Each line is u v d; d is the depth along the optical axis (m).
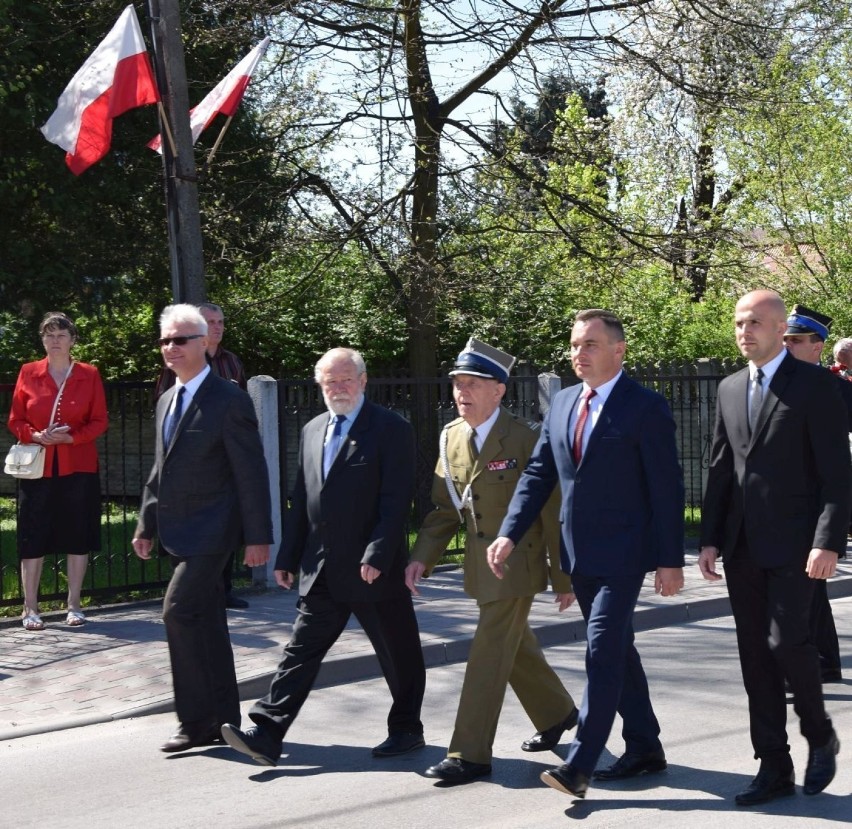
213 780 5.47
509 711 6.65
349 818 4.89
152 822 4.93
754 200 21.22
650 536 4.99
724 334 19.25
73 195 14.87
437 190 14.99
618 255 15.68
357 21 14.19
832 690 6.96
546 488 5.25
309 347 18.28
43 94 14.17
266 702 5.62
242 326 17.44
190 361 5.78
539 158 15.61
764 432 5.00
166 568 11.54
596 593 5.03
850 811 4.84
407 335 16.36
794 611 4.94
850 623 9.14
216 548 5.71
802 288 20.59
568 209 16.36
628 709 5.36
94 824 4.94
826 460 4.92
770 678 5.05
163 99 10.12
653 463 4.94
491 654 5.35
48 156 14.37
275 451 10.40
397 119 14.18
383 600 5.62
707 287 17.28
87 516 8.70
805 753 5.71
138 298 17.06
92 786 5.45
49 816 5.06
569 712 5.79
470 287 15.32
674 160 20.88
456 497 5.48
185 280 10.20
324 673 7.40
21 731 6.33
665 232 15.70
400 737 5.80
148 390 10.08
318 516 5.61
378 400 11.48
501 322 17.42
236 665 7.45
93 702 6.81
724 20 14.60
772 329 5.04
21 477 8.44
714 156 22.19
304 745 6.03
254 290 17.06
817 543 4.88
